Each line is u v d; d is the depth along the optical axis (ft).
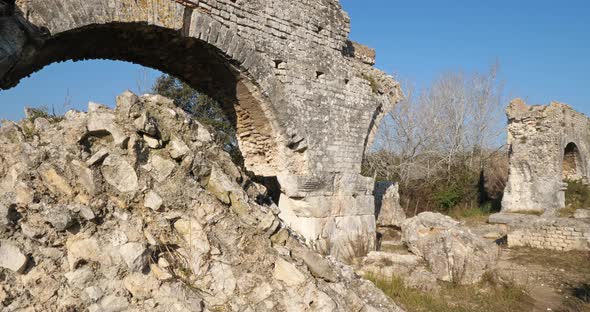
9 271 12.42
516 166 66.13
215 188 16.19
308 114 34.73
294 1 33.91
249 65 30.22
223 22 28.89
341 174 37.37
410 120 94.38
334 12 37.45
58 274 12.90
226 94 33.45
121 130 15.03
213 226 15.69
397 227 53.57
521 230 47.70
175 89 70.69
